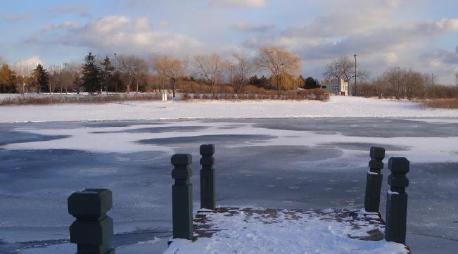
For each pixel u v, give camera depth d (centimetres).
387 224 696
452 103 5788
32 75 11556
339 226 798
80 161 1842
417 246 824
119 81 10825
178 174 714
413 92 9794
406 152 2017
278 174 1528
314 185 1356
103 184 1403
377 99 8100
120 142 2453
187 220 714
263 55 9312
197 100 6575
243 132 2958
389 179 702
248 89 8344
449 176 1473
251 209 939
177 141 2467
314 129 3183
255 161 1791
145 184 1395
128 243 855
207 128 3278
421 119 4234
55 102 6334
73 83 11462
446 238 870
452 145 2256
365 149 2122
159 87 10125
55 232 931
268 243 697
